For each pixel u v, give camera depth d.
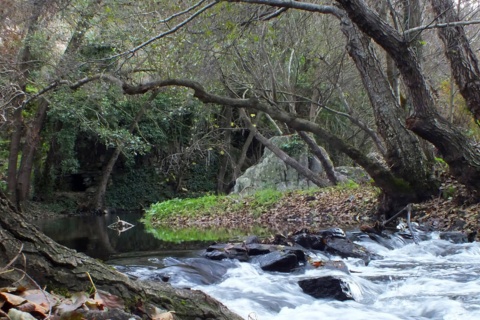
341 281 5.93
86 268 2.70
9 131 24.89
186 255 8.70
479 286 6.39
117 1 13.37
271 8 13.15
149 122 30.14
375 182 13.37
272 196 19.00
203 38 13.22
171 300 2.89
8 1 15.41
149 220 19.97
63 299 2.51
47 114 24.48
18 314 2.17
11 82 16.53
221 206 19.72
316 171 24.44
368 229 10.55
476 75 12.41
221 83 17.67
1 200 2.56
